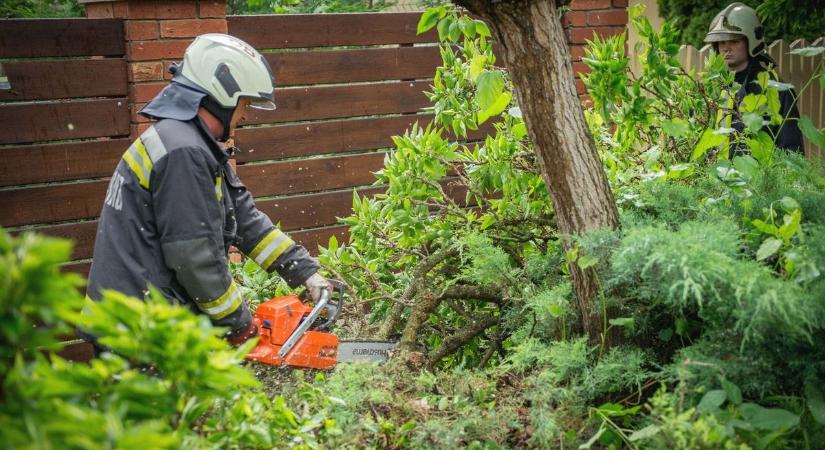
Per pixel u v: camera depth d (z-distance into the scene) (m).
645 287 2.73
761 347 2.63
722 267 2.50
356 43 6.19
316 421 2.50
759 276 2.50
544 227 3.97
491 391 3.00
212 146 3.12
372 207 4.08
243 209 3.49
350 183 6.27
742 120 3.57
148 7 5.20
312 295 3.46
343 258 4.07
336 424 2.73
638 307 2.95
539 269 3.52
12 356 1.54
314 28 6.02
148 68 5.27
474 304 4.07
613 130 5.68
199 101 3.10
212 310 3.03
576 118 2.88
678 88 4.28
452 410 2.86
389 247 4.14
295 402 2.88
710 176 3.52
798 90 6.82
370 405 2.85
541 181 3.90
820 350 2.65
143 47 5.23
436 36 6.49
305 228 6.15
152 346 1.71
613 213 2.98
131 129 5.38
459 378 3.07
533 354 2.93
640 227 2.88
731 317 2.66
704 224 2.88
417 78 6.45
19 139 5.06
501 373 3.05
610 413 2.67
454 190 6.27
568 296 3.21
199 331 1.69
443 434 2.63
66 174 5.21
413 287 3.82
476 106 4.10
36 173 5.12
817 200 3.20
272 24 5.86
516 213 3.93
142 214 3.04
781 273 2.88
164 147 2.98
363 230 4.07
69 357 5.19
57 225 5.20
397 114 6.42
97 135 5.29
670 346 3.05
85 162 5.26
